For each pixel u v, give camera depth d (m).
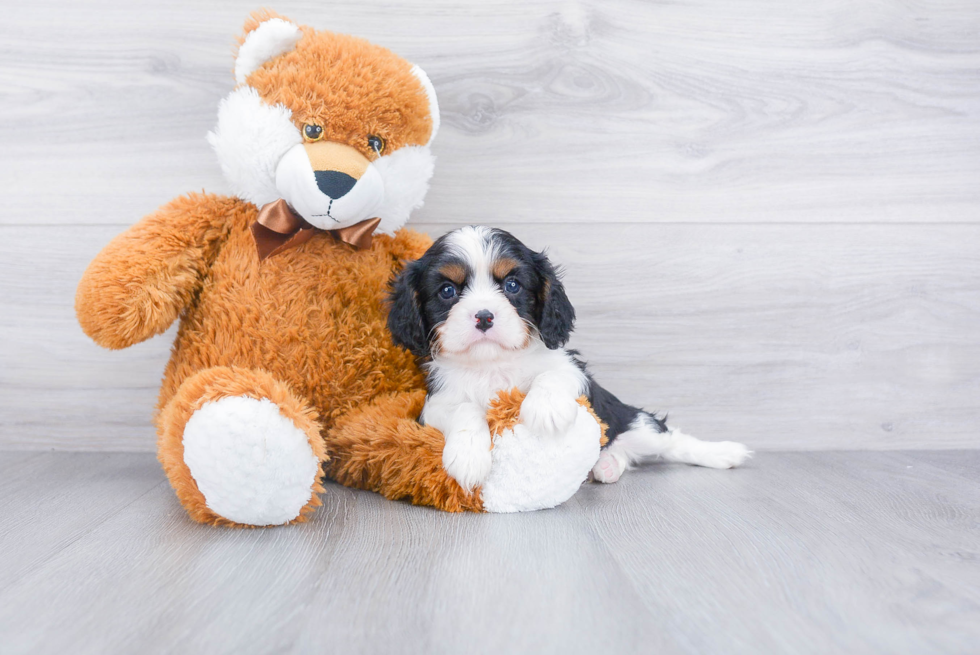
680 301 2.01
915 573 1.08
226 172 1.57
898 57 1.99
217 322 1.55
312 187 1.46
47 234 1.92
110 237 1.93
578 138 1.97
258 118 1.47
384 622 0.91
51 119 1.90
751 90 1.98
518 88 1.95
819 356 2.04
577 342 2.01
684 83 1.97
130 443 1.98
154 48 1.90
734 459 1.83
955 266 2.03
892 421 2.04
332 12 1.90
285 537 1.24
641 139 1.98
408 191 1.62
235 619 0.92
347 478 1.59
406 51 1.92
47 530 1.28
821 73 1.99
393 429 1.48
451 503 1.40
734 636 0.88
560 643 0.86
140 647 0.84
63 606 0.95
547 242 1.99
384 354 1.63
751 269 2.02
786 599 0.99
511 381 1.54
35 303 1.94
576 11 1.93
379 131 1.53
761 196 2.00
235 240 1.59
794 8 1.96
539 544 1.21
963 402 2.04
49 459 1.88
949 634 0.89
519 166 1.96
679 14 1.95
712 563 1.12
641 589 1.02
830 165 2.00
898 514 1.40
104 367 1.96
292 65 1.50
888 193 2.02
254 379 1.27
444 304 1.49
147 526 1.30
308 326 1.57
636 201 1.99
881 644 0.86
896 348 2.04
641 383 2.02
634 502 1.49
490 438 1.41
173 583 1.03
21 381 1.95
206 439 1.20
